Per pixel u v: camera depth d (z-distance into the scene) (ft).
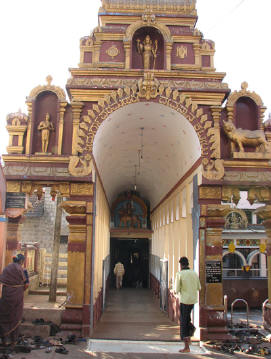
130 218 78.13
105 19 33.22
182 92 30.25
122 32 32.09
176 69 31.55
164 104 29.81
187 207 34.01
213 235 28.53
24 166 28.91
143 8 33.47
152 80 29.96
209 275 27.86
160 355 22.79
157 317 43.32
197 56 31.91
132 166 55.47
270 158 29.14
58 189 29.17
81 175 28.40
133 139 40.37
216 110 29.89
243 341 26.07
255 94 30.83
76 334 26.30
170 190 47.73
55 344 23.82
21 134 29.71
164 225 53.57
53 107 30.86
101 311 42.47
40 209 59.41
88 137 29.17
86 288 27.35
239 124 30.91
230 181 28.81
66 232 58.49
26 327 25.80
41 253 51.42
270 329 28.94
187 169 34.86
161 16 32.96
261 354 22.97
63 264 55.57
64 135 29.78
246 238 49.52
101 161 38.09
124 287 80.59
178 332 30.58
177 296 37.55
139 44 32.50
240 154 29.12
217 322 27.09
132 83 30.22
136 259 85.10
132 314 45.55
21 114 29.78
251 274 56.95
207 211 28.53
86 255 27.86
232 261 57.67
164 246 52.90
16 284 22.08
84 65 31.30
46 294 40.93
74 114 29.55
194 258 29.99
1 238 28.09
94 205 29.76
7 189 28.96
